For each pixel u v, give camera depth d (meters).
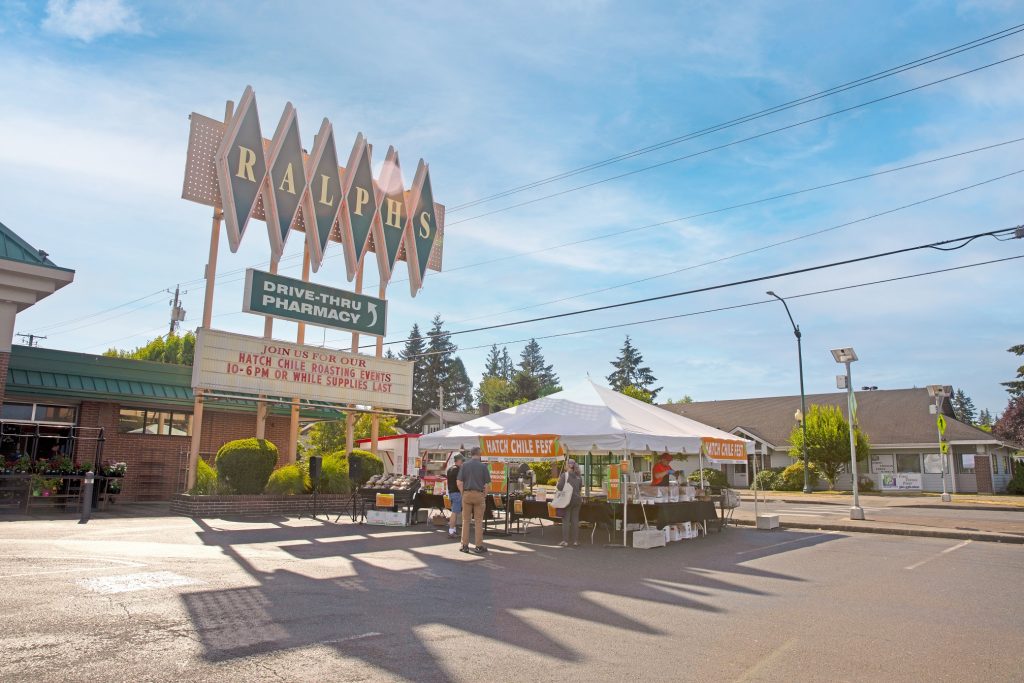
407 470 24.58
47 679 5.02
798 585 10.00
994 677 5.75
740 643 6.70
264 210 20.16
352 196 22.52
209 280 18.97
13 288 17.78
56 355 21.39
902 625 7.54
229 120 19.38
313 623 6.97
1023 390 41.19
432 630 6.86
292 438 20.88
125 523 15.29
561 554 12.91
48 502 18.17
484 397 94.88
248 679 5.20
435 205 25.97
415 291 24.38
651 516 14.94
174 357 52.75
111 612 7.07
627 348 97.12
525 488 17.22
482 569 10.87
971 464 38.94
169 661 5.55
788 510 25.20
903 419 42.06
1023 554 13.88
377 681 5.27
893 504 28.72
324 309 21.14
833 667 5.96
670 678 5.57
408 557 11.87
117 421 22.89
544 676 5.54
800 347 38.09
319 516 18.47
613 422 15.10
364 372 22.20
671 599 8.80
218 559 10.80
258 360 19.58
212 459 24.72
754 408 50.38
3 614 6.84
